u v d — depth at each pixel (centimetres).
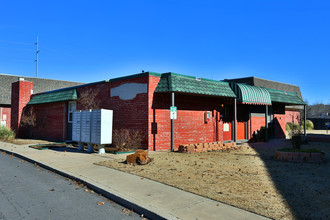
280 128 2186
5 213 498
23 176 812
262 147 1427
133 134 1286
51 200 579
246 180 688
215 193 580
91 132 1201
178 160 975
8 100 2917
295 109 3416
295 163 929
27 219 470
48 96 1977
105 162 959
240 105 1814
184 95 1380
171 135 1223
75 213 502
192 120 1415
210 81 1422
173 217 448
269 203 513
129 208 531
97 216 488
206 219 440
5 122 2903
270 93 1817
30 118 2045
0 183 724
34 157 1096
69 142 1641
